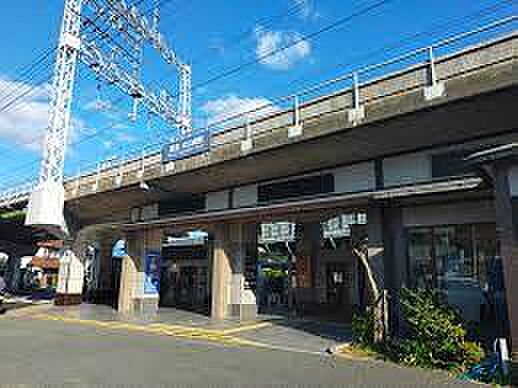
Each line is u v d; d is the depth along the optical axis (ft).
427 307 27.32
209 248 78.89
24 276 159.22
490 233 33.01
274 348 31.71
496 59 27.09
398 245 37.04
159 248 65.05
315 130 35.32
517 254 22.94
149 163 53.52
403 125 31.73
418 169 34.83
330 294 69.62
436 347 25.48
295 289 73.15
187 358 27.50
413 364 25.44
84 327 44.45
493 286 32.17
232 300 52.21
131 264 63.46
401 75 31.89
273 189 45.70
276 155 39.96
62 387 20.02
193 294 82.48
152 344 33.22
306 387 20.61
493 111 28.78
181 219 55.42
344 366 25.29
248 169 44.39
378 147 35.83
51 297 96.22
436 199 34.91
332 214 43.86
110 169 60.03
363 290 65.51
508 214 23.67
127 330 42.19
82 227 74.49
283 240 76.02
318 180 41.63
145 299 62.08
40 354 28.40
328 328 42.11
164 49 78.59
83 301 81.71
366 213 38.47
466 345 25.08
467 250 33.88
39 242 132.77
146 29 73.31
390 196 34.81
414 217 36.76
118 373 22.97
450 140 33.35
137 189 55.11
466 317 33.06
